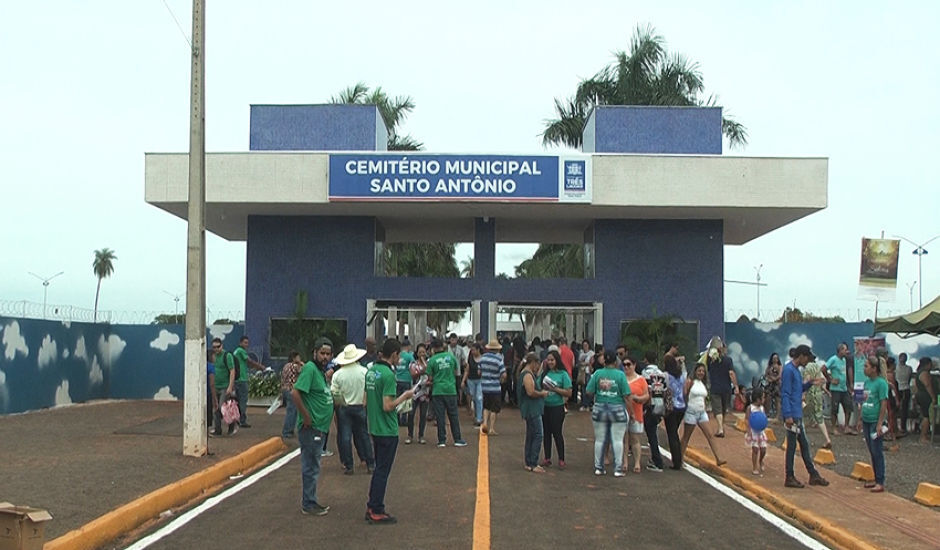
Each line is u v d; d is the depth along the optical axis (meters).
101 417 21.56
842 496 11.88
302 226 26.41
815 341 27.61
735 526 10.20
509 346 26.09
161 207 25.08
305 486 10.51
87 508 9.66
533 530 9.74
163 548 8.74
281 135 26.47
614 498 11.88
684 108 26.38
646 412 14.34
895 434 17.83
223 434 17.67
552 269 42.16
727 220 26.72
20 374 22.75
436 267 42.72
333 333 25.56
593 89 37.12
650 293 26.25
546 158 23.89
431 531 9.58
